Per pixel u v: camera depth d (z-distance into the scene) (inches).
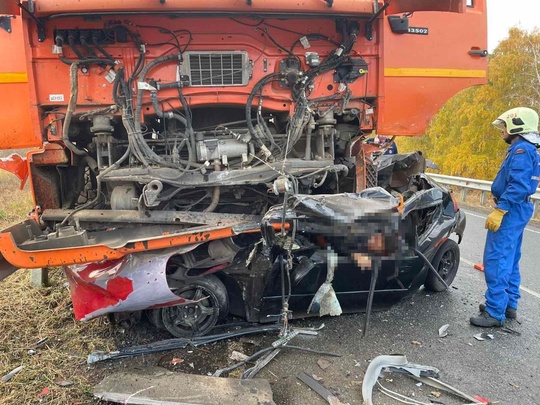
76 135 148.7
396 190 207.6
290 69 147.7
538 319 165.2
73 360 129.9
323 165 151.8
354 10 140.3
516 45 844.6
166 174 136.3
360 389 116.6
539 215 409.4
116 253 119.7
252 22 145.6
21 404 108.0
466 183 494.0
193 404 103.5
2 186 547.2
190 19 141.5
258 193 156.3
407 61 160.9
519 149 151.9
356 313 164.9
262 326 148.3
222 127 155.5
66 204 160.1
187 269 137.0
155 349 134.3
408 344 142.6
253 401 105.2
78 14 128.8
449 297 185.2
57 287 184.4
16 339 141.4
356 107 160.7
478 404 109.5
